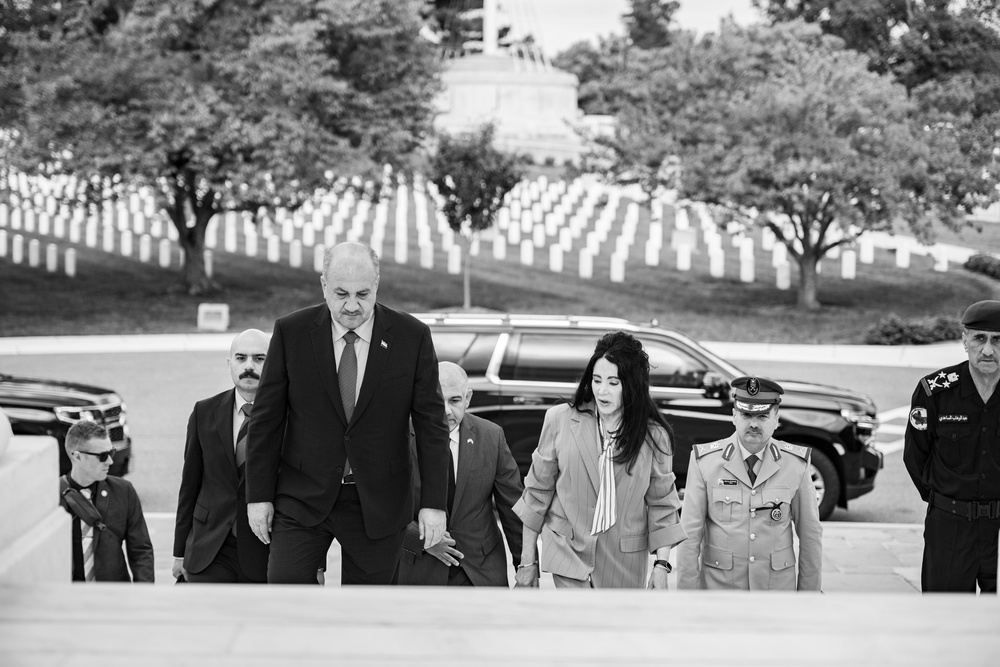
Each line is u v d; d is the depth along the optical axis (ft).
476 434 18.76
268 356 14.80
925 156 82.23
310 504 14.71
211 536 18.31
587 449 16.94
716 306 93.81
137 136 88.02
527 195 135.74
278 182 87.20
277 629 5.28
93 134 84.38
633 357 16.58
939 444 19.22
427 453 15.02
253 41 86.58
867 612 5.50
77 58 84.12
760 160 83.56
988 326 18.17
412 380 14.85
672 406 34.12
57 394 34.55
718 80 91.40
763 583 17.43
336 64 90.43
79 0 89.04
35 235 130.11
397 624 5.36
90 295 98.12
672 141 91.76
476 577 18.54
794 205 84.58
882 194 82.58
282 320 14.88
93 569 19.51
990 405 18.85
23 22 86.84
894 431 51.80
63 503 19.25
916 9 89.45
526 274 107.14
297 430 14.79
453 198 93.45
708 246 116.98
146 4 86.22
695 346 34.78
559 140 169.17
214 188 87.25
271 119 85.87
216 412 18.51
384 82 98.48
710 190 88.38
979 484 18.95
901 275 104.83
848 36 97.50
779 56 89.10
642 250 117.80
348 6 91.25
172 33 85.81
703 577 17.90
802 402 34.53
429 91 99.14
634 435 16.63
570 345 34.99
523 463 34.65
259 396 14.75
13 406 33.73
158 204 90.89
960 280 101.76
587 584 17.04
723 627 5.32
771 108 83.71
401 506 15.03
